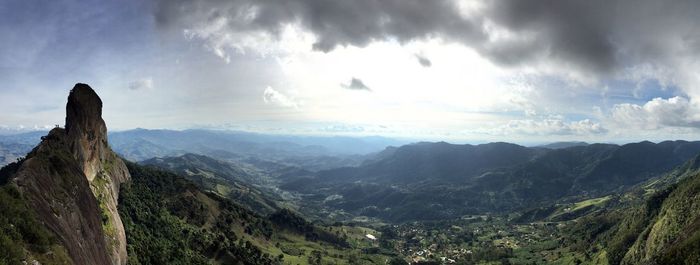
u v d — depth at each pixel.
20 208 78.31
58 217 92.25
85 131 148.88
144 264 164.00
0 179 118.50
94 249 104.94
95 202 123.50
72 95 143.50
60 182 104.00
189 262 199.88
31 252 72.25
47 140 120.88
